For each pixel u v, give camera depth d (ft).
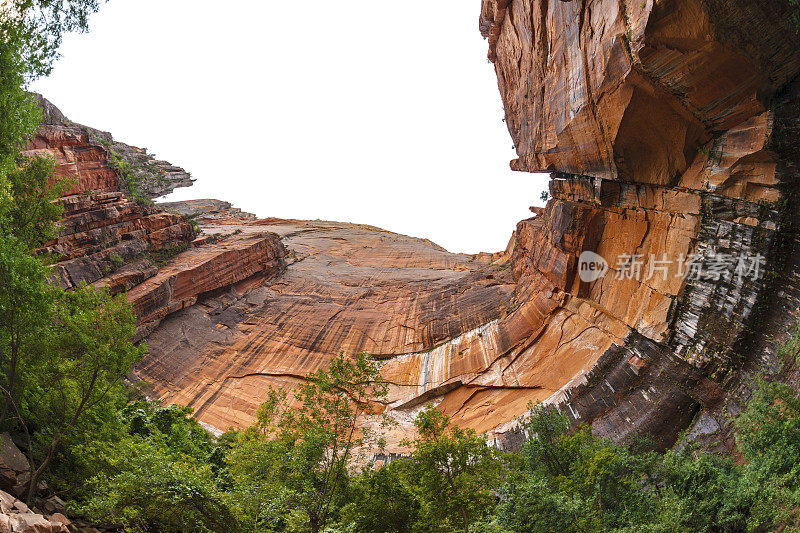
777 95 64.03
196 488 38.22
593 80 75.87
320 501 42.93
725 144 69.82
